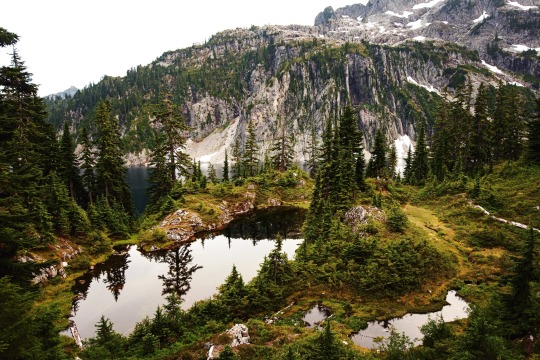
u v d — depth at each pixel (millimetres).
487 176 45812
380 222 35875
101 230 43188
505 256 28812
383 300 24938
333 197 43812
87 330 23438
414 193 51688
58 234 36938
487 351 11609
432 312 23250
